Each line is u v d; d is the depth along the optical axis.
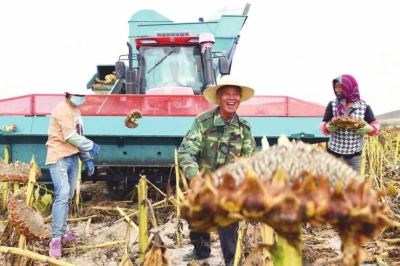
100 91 12.24
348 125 5.82
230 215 1.08
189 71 9.14
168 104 7.61
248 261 1.32
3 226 6.66
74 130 5.61
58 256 5.41
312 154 1.18
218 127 4.42
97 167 7.65
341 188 1.05
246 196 1.05
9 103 7.54
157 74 9.12
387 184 8.62
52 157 5.60
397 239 5.43
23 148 7.56
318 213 1.04
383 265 4.72
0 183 8.12
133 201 8.44
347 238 1.15
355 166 6.09
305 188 1.05
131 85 8.80
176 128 7.50
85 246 5.59
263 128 7.53
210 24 11.77
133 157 7.61
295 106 7.66
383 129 12.79
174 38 9.12
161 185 8.20
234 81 4.31
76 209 7.48
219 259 5.30
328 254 5.12
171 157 7.61
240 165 1.16
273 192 1.05
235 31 11.80
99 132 7.42
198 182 1.19
